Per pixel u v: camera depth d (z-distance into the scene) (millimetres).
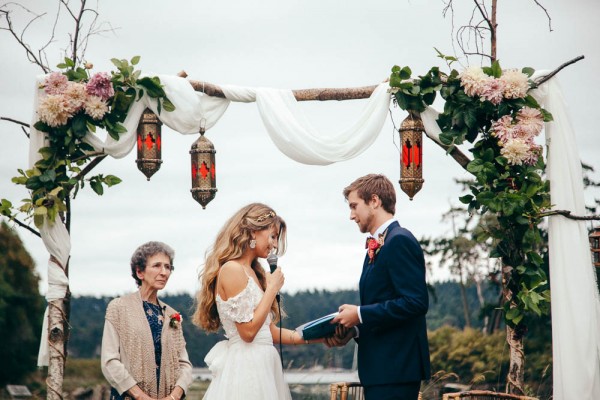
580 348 6266
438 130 6703
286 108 6844
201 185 6840
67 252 6648
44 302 24750
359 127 6781
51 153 6629
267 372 5027
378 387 4848
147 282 5699
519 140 6367
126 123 6781
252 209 5109
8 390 22438
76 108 6559
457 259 24609
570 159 6516
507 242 6523
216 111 6961
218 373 5074
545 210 6508
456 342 22734
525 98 6492
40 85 6621
